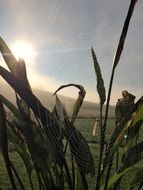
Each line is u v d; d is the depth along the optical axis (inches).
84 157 23.5
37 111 22.4
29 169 27.4
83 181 24.4
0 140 24.0
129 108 25.8
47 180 25.9
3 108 23.6
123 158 26.0
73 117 26.7
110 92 22.5
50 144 23.4
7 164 25.1
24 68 24.4
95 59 23.1
